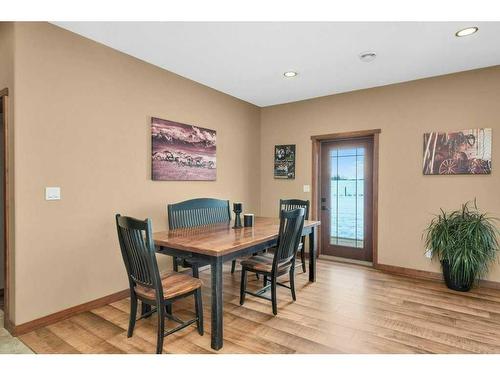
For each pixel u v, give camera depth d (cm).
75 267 258
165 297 199
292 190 480
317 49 286
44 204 237
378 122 398
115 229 290
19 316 223
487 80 326
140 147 314
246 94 436
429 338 220
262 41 271
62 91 248
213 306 205
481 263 310
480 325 240
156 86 330
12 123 221
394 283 341
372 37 261
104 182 280
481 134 329
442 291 316
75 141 257
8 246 228
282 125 490
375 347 208
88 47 266
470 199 336
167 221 343
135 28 249
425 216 364
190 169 372
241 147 468
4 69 229
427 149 361
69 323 243
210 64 325
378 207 397
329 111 441
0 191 308
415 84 371
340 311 266
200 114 390
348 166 443
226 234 264
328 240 464
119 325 240
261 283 340
